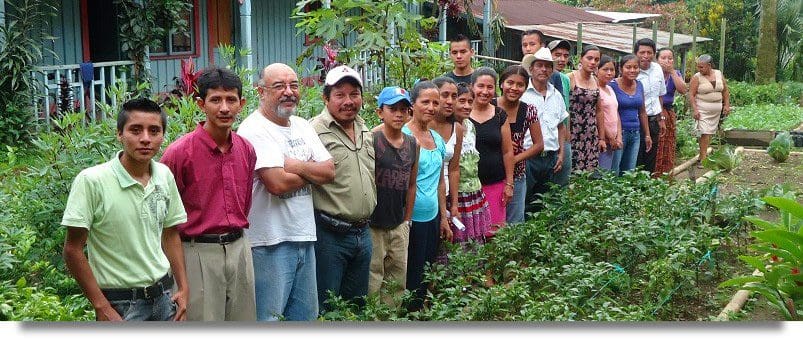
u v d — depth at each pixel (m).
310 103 8.50
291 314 5.05
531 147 7.29
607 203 7.25
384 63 8.77
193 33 13.98
